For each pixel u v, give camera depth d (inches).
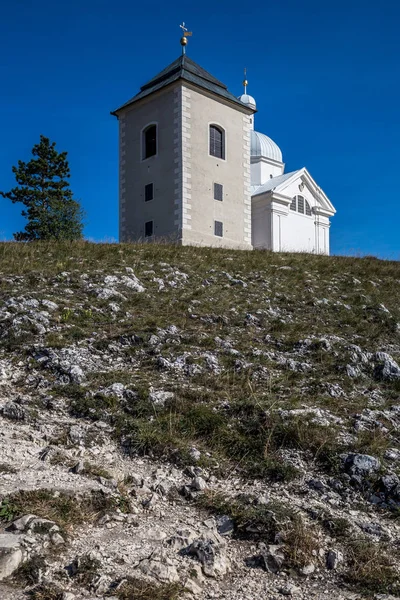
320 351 416.2
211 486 257.4
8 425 294.0
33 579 181.9
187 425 299.9
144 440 284.2
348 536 222.1
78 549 202.1
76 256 712.4
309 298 583.5
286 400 333.1
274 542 216.5
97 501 231.9
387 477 257.1
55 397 328.2
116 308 487.2
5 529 205.2
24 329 418.6
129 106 1472.7
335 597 189.9
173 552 205.9
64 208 1489.9
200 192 1369.3
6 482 235.8
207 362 382.6
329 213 2016.5
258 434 293.0
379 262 897.5
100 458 273.0
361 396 352.2
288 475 261.6
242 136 1497.3
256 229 1887.3
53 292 519.5
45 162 2014.0
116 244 864.9
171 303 518.6
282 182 1882.4
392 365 391.5
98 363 377.4
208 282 619.2
